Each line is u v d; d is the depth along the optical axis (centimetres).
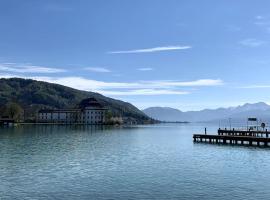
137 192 4209
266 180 4872
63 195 4056
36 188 4353
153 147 9525
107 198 3953
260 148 9175
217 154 7831
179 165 6159
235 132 12850
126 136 14812
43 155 7388
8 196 3991
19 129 19750
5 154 7475
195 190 4312
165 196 4047
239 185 4569
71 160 6688
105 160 6744
